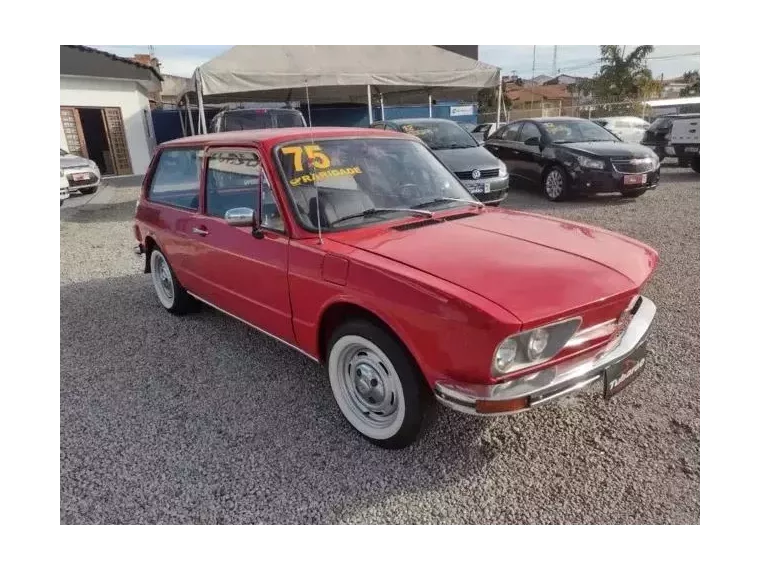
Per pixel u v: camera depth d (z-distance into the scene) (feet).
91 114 59.41
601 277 8.09
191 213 12.94
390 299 7.92
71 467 8.76
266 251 10.25
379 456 8.90
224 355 12.82
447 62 40.70
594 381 8.02
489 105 99.86
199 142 12.77
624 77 83.76
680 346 12.28
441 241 9.25
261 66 34.76
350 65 36.88
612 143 31.96
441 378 7.58
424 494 8.05
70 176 40.37
